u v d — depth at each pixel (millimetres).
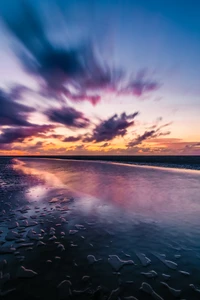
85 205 6332
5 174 15547
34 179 12484
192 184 10109
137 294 2453
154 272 2871
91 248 3584
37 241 3885
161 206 6109
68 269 2949
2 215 5457
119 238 3965
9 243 3799
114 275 2807
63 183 10742
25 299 2373
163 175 14234
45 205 6395
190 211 5582
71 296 2424
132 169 19516
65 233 4246
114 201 6746
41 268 2975
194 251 3430
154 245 3658
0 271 2904
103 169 19797
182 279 2717
